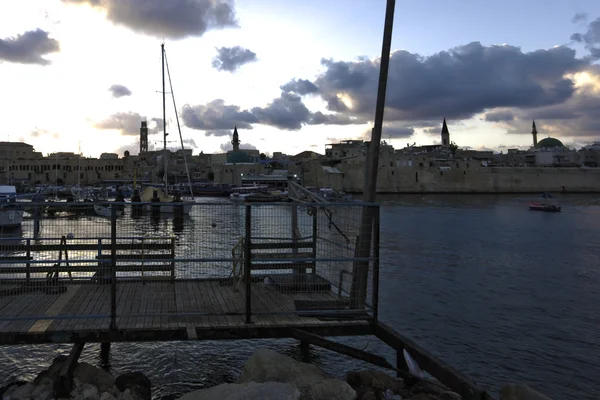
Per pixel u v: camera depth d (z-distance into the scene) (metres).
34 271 10.49
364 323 9.43
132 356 12.63
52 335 8.05
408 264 32.41
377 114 11.35
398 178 169.00
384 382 9.07
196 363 12.27
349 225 11.13
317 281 11.23
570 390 12.75
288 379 8.34
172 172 178.75
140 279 11.65
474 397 6.82
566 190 178.12
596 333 17.55
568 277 28.58
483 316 19.62
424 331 17.45
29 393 8.16
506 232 52.56
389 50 11.30
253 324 8.80
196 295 10.60
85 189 118.69
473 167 181.62
